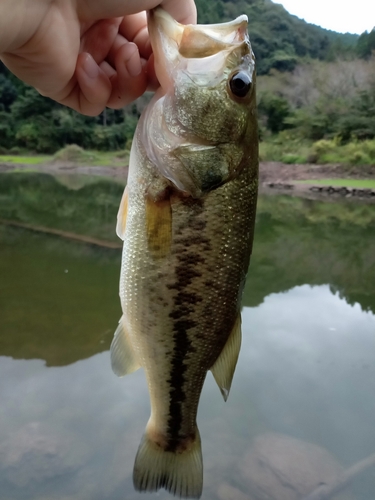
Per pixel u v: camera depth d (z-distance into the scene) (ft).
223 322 0.66
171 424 0.71
